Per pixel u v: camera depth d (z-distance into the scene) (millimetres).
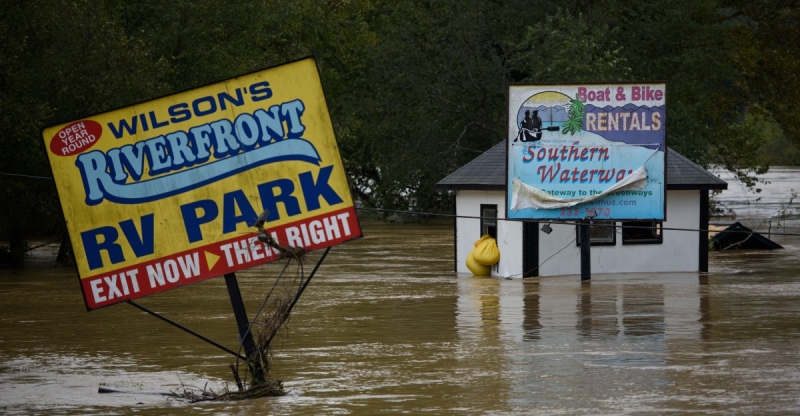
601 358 19938
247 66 50281
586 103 34375
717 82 64375
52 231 48281
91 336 24188
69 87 40969
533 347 21406
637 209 34469
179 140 16969
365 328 24547
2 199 40969
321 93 16953
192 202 16969
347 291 32688
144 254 16938
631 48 61969
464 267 39312
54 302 31062
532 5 62594
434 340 22547
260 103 16953
